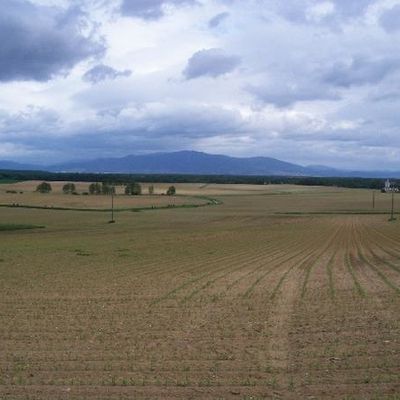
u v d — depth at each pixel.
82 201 136.12
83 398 11.08
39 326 18.14
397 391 11.27
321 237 63.84
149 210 119.12
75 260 40.84
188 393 11.35
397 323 17.62
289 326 17.59
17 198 141.25
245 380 12.16
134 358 14.05
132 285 27.83
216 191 187.75
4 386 11.90
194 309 20.89
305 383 11.91
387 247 50.50
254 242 58.00
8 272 33.72
